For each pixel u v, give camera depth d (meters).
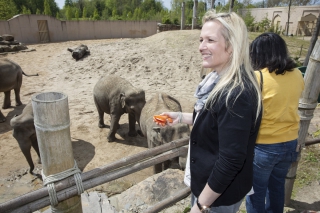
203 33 1.32
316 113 6.11
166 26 25.20
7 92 7.90
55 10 43.88
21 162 5.26
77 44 21.36
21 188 4.52
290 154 2.05
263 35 1.96
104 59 13.34
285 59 1.88
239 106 1.14
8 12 29.69
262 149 2.02
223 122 1.17
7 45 17.28
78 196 1.70
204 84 1.52
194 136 1.41
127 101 5.46
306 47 16.42
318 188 3.25
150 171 4.95
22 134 4.54
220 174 1.20
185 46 13.59
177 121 2.03
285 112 1.92
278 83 1.88
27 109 4.83
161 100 4.84
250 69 1.27
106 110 6.27
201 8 38.31
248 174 1.41
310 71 2.48
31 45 20.70
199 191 1.46
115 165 1.77
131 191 3.18
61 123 1.42
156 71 11.70
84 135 6.36
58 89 10.17
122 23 27.53
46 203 1.52
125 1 54.16
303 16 29.67
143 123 4.86
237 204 1.61
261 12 34.06
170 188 3.14
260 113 1.27
